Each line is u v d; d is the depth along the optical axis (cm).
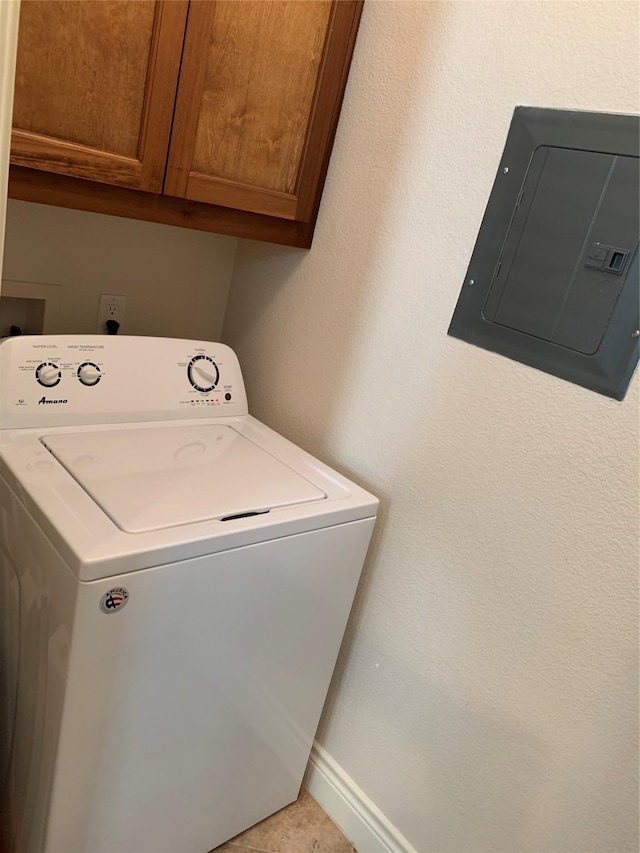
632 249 95
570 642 108
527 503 111
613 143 96
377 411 134
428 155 120
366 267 133
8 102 62
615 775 105
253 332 164
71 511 94
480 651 121
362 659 145
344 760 152
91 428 123
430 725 132
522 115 105
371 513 124
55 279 141
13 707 109
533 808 116
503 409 113
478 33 110
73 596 86
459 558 122
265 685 123
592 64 97
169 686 104
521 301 109
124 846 114
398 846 140
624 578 100
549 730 112
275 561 109
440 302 121
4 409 112
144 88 106
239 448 133
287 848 144
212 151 119
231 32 112
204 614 102
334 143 137
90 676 92
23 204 131
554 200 103
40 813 102
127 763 105
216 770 124
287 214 136
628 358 97
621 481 99
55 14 94
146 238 150
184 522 99
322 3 121
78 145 103
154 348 133
